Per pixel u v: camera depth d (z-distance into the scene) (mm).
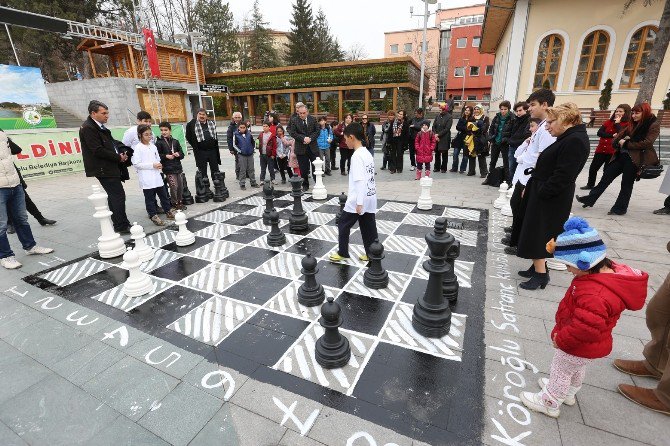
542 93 3549
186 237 4645
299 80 24188
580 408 2037
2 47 24312
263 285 3586
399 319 2961
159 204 6711
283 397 2168
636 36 13523
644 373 2242
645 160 5105
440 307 2713
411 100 23344
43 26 11641
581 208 5980
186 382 2311
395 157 9273
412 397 2143
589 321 1676
